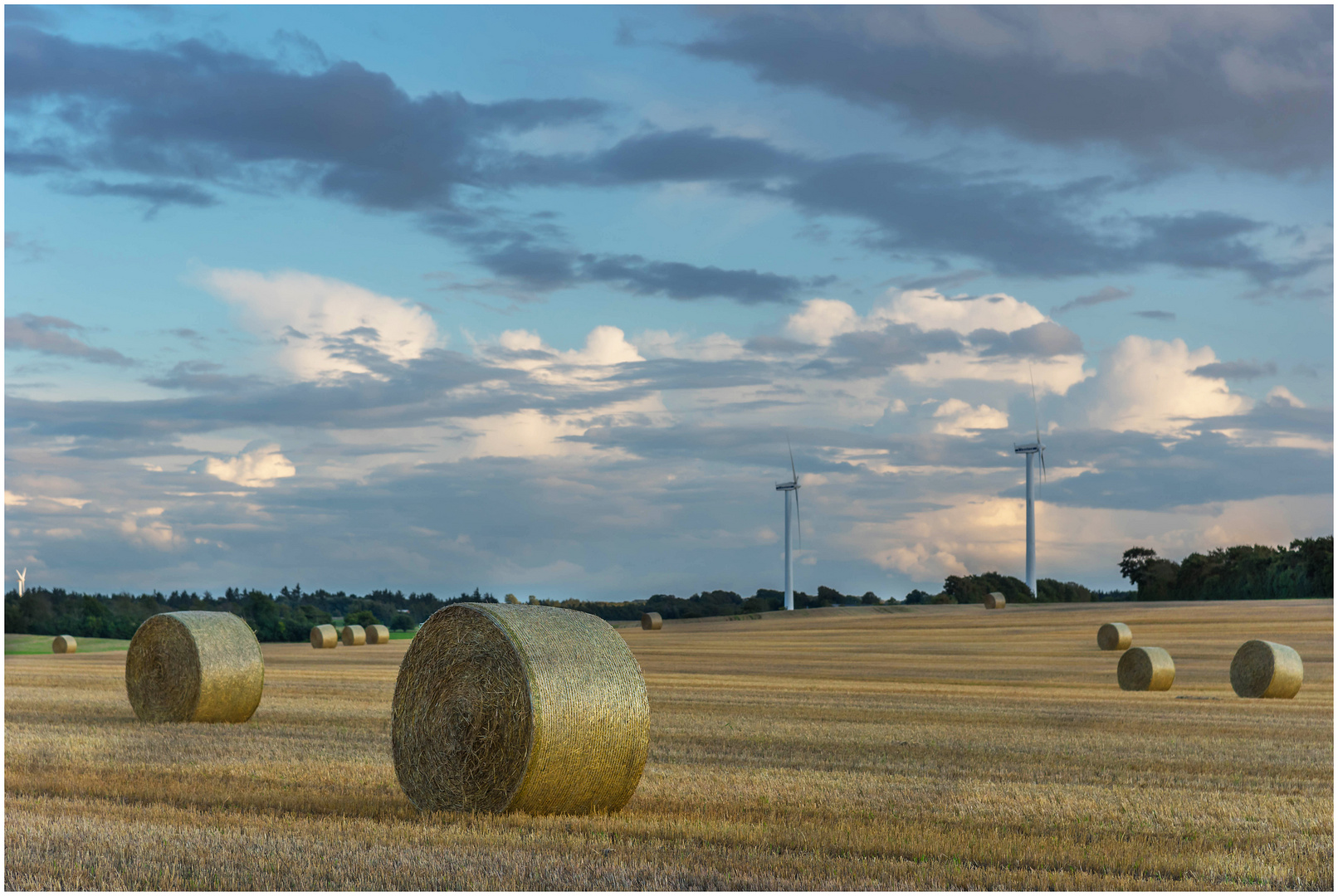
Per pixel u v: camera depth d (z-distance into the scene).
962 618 85.62
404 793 14.66
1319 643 55.66
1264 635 60.91
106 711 25.83
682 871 10.46
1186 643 57.78
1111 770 17.41
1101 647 59.41
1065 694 33.91
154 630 23.88
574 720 13.64
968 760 18.38
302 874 10.32
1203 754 19.27
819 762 18.03
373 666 49.50
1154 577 108.62
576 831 12.37
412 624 113.12
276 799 14.20
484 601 14.71
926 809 13.94
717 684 38.12
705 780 16.12
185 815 12.98
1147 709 28.33
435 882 10.07
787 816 13.42
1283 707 29.08
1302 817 13.59
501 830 12.40
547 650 13.84
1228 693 36.66
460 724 14.09
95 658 57.81
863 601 119.62
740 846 11.66
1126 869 10.95
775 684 38.91
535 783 13.48
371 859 10.87
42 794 14.38
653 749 19.47
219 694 23.45
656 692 33.69
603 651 14.27
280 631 103.12
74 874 10.32
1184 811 13.87
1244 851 11.73
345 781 15.82
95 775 15.90
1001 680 42.50
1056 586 120.31
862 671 47.97
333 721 23.77
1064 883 10.34
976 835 12.33
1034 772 17.16
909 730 22.72
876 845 11.67
